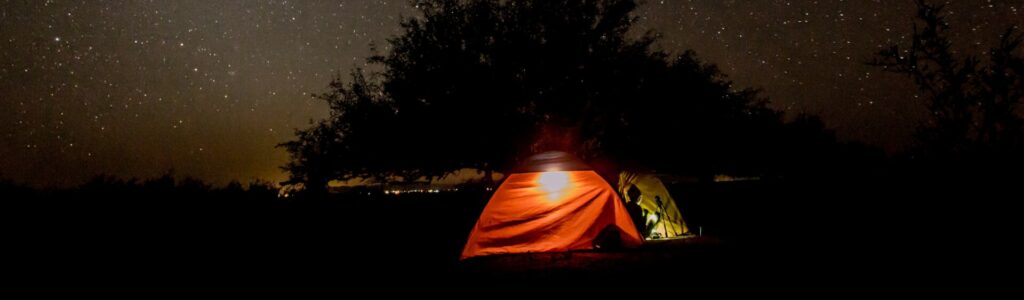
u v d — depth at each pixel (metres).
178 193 10.35
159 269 5.98
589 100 13.70
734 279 5.42
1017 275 4.67
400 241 8.81
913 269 5.19
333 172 14.55
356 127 13.91
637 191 9.45
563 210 8.07
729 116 14.40
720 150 14.33
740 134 14.50
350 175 14.77
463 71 13.40
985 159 3.25
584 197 8.19
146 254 6.63
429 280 5.80
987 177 3.36
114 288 5.17
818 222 8.93
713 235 9.31
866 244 6.59
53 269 5.73
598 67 13.50
